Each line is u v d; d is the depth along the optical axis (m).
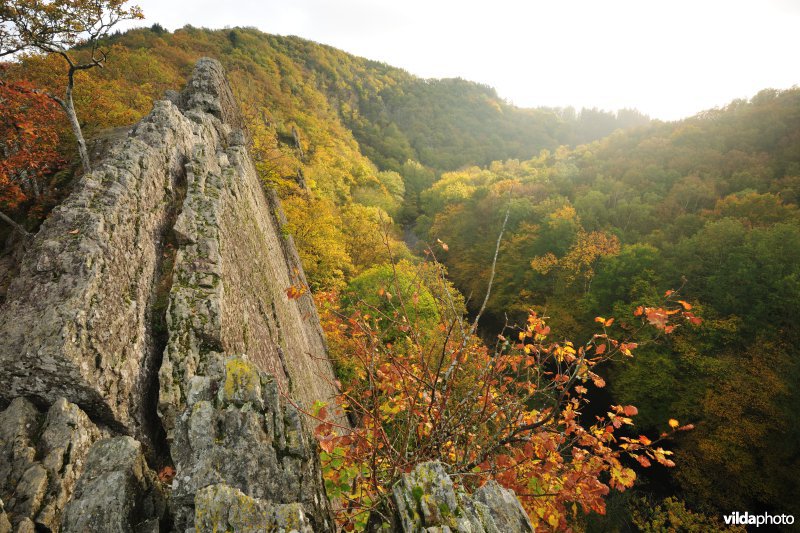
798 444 26.27
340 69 193.50
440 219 92.75
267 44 142.88
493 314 59.06
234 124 23.00
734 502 27.48
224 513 3.29
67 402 5.12
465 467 4.63
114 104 23.16
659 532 24.56
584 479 5.43
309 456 4.52
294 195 38.69
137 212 7.86
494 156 191.88
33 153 13.51
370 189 96.56
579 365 5.61
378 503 3.88
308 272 33.75
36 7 11.27
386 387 6.30
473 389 5.00
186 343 6.84
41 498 4.23
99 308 5.90
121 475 3.98
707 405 30.17
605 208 67.19
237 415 4.23
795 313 33.12
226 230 9.54
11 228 13.18
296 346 13.38
